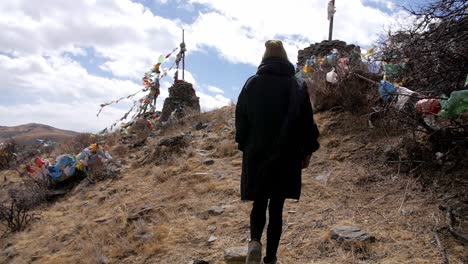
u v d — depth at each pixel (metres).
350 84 7.95
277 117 3.68
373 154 6.51
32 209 9.16
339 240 4.67
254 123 3.72
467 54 5.73
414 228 4.74
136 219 6.52
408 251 4.34
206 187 7.04
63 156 10.17
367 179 5.99
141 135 12.52
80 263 5.78
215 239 5.43
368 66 8.02
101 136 14.35
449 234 4.53
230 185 6.93
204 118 12.07
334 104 8.20
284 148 3.61
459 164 5.56
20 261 6.44
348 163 6.54
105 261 5.55
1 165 14.29
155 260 5.29
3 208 9.00
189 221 6.07
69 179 9.98
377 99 7.43
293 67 3.92
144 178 8.67
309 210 5.57
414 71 6.64
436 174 5.61
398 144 6.40
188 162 8.50
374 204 5.43
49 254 6.44
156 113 15.91
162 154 9.55
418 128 6.33
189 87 17.14
